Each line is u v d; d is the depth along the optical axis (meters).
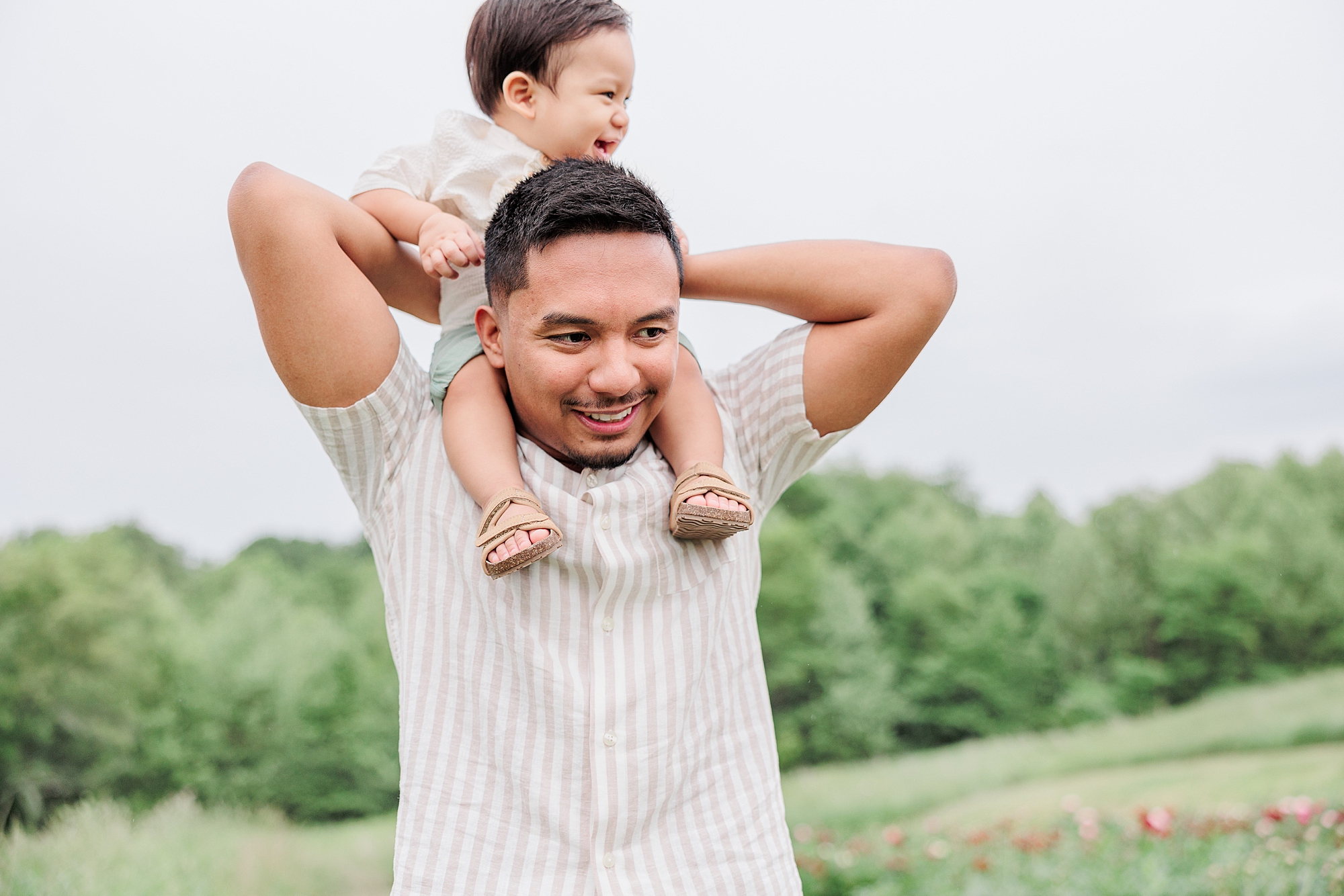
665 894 1.29
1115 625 24.91
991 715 23.50
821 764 22.14
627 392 1.24
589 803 1.28
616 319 1.22
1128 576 25.22
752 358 1.60
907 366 1.48
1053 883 7.02
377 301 1.38
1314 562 23.83
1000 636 24.03
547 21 1.71
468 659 1.33
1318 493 25.58
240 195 1.28
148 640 20.08
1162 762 17.34
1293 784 12.71
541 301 1.22
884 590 26.14
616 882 1.28
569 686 1.30
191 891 10.01
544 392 1.26
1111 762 17.84
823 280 1.45
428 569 1.37
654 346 1.26
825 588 23.70
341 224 1.38
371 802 19.11
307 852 12.38
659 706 1.32
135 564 22.23
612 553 1.33
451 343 1.49
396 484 1.45
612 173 1.27
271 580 24.45
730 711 1.40
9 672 18.77
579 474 1.40
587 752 1.29
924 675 23.98
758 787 1.39
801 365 1.48
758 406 1.54
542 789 1.29
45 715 18.77
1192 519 26.00
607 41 1.74
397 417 1.43
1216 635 23.89
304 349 1.32
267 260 1.28
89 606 19.81
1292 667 23.28
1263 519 24.98
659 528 1.37
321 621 21.62
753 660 1.46
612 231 1.22
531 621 1.32
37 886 9.31
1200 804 12.06
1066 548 26.20
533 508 1.28
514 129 1.76
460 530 1.37
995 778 17.62
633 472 1.41
